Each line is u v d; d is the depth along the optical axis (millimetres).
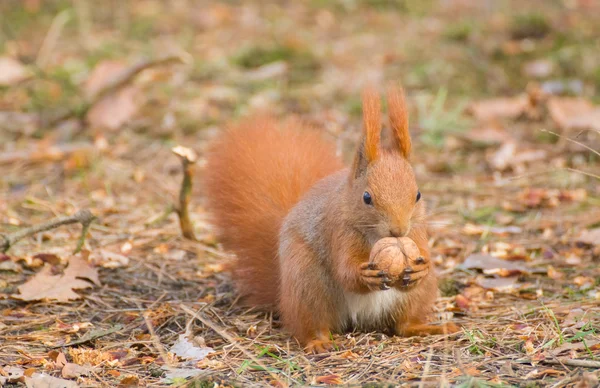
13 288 9484
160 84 16453
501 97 16000
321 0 21312
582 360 7129
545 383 6828
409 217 7461
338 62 17625
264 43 18266
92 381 7324
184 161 10641
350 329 8492
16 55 17703
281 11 20844
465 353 7609
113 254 10359
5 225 11281
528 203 11891
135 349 8047
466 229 11188
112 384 7273
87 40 19000
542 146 13953
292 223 8273
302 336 8117
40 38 19156
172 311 8906
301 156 9375
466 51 17812
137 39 19094
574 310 8484
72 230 11273
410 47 18203
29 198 12008
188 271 10195
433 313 8844
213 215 9359
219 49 18328
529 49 17859
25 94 16281
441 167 13414
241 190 9188
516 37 18688
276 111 15352
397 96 7938
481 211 11844
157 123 15039
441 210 11914
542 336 7867
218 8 20906
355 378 7195
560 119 14375
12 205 12008
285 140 9523
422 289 8219
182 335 8219
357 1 21234
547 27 18938
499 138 14227
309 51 17906
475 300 9211
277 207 9070
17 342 8219
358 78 16812
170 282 9867
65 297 9195
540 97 15281
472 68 17203
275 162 9297
